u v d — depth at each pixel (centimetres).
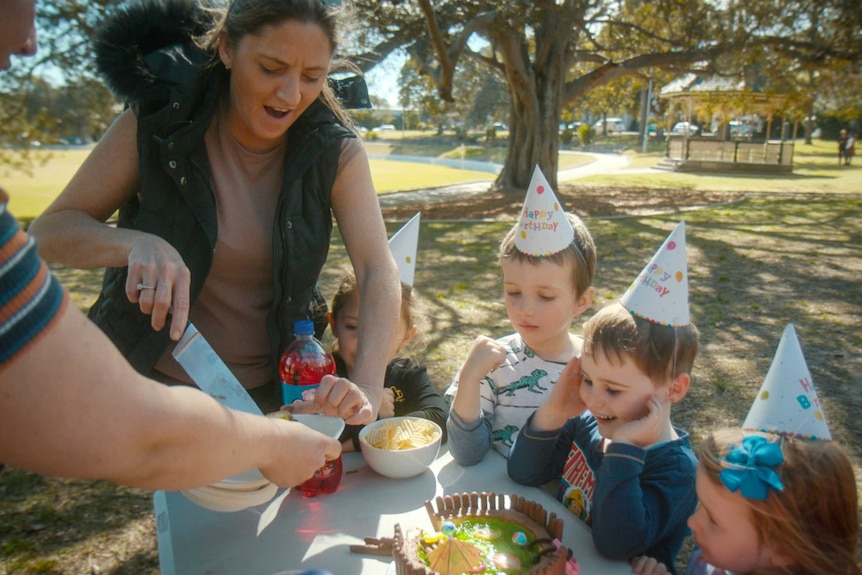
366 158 189
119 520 321
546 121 1755
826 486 116
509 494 169
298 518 159
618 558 143
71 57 1088
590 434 175
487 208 1495
